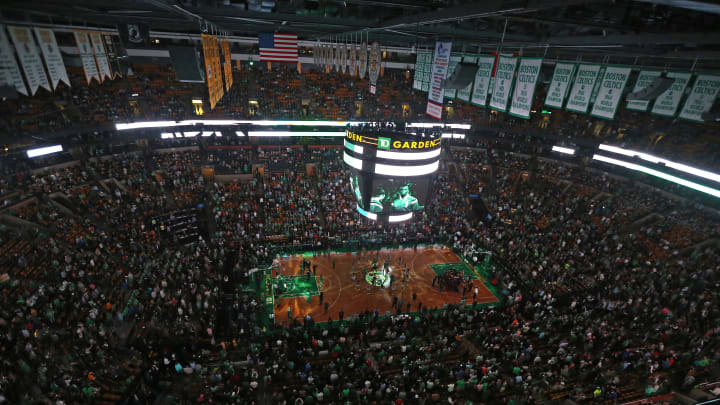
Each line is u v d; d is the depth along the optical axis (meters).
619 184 43.06
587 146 43.72
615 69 17.83
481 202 46.09
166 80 47.06
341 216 38.97
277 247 34.91
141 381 19.47
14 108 34.00
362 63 22.62
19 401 16.58
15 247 25.97
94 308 22.78
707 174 32.31
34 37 17.31
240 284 29.28
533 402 18.03
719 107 19.19
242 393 19.22
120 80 44.31
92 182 35.25
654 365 20.16
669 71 19.61
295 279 31.16
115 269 27.14
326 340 23.92
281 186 41.69
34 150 30.94
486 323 25.81
